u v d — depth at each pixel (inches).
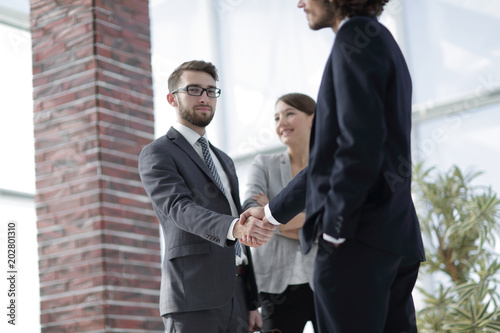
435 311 173.6
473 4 241.6
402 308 68.7
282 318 109.7
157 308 143.5
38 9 151.9
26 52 250.2
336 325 63.2
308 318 109.1
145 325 140.1
